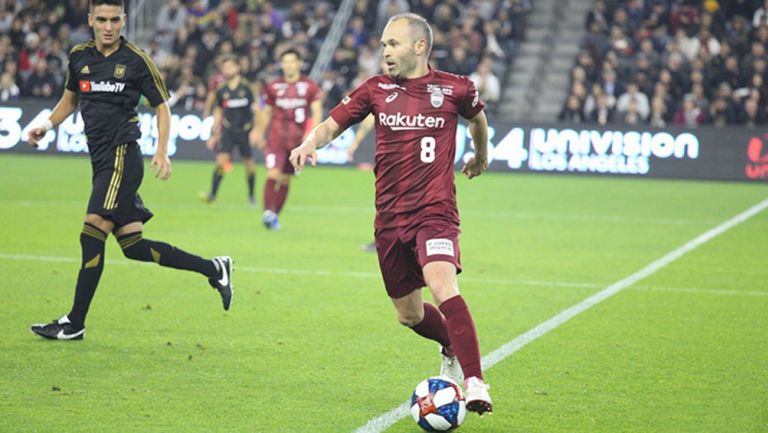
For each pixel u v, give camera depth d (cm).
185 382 1285
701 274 2172
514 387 1293
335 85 4869
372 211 3188
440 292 1124
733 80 4631
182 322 1633
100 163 1482
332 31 5331
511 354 1466
